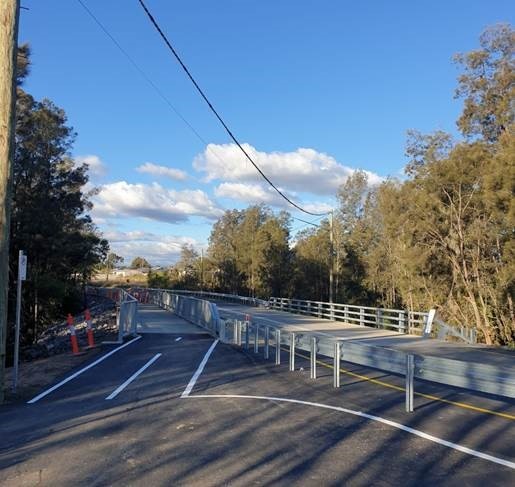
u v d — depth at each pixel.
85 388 11.97
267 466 6.33
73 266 56.59
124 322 23.12
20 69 38.62
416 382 12.38
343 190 75.31
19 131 44.16
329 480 5.85
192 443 7.36
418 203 36.84
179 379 12.86
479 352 20.47
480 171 34.31
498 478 5.92
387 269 61.81
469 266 37.06
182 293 73.50
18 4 11.13
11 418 9.28
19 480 6.01
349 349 12.04
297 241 88.50
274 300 49.53
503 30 38.12
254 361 16.00
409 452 6.88
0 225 10.97
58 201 48.06
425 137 38.38
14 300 45.31
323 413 9.17
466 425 8.31
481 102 39.25
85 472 6.22
